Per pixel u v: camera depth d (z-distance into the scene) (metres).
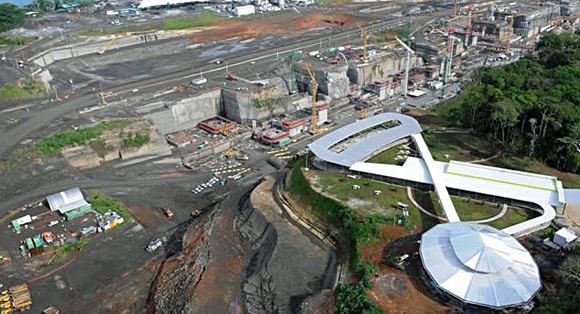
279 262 92.88
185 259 100.44
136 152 148.75
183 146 161.38
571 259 76.31
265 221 106.12
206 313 84.19
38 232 108.62
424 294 76.44
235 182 139.25
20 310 88.75
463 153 124.50
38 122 153.25
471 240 79.19
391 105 195.75
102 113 161.12
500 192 100.56
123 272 100.19
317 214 103.81
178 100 172.25
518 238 87.94
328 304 78.25
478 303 71.00
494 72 151.38
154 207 125.44
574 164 111.12
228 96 180.00
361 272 83.25
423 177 108.19
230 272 95.12
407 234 91.69
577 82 132.88
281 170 140.25
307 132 173.50
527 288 72.44
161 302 90.06
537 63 167.88
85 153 141.12
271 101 181.00
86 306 90.75
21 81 181.38
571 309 67.12
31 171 130.62
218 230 109.12
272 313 82.50
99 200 121.62
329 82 196.25
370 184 109.69
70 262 101.75
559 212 95.31
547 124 115.44
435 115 163.38
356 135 132.12
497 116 115.94
